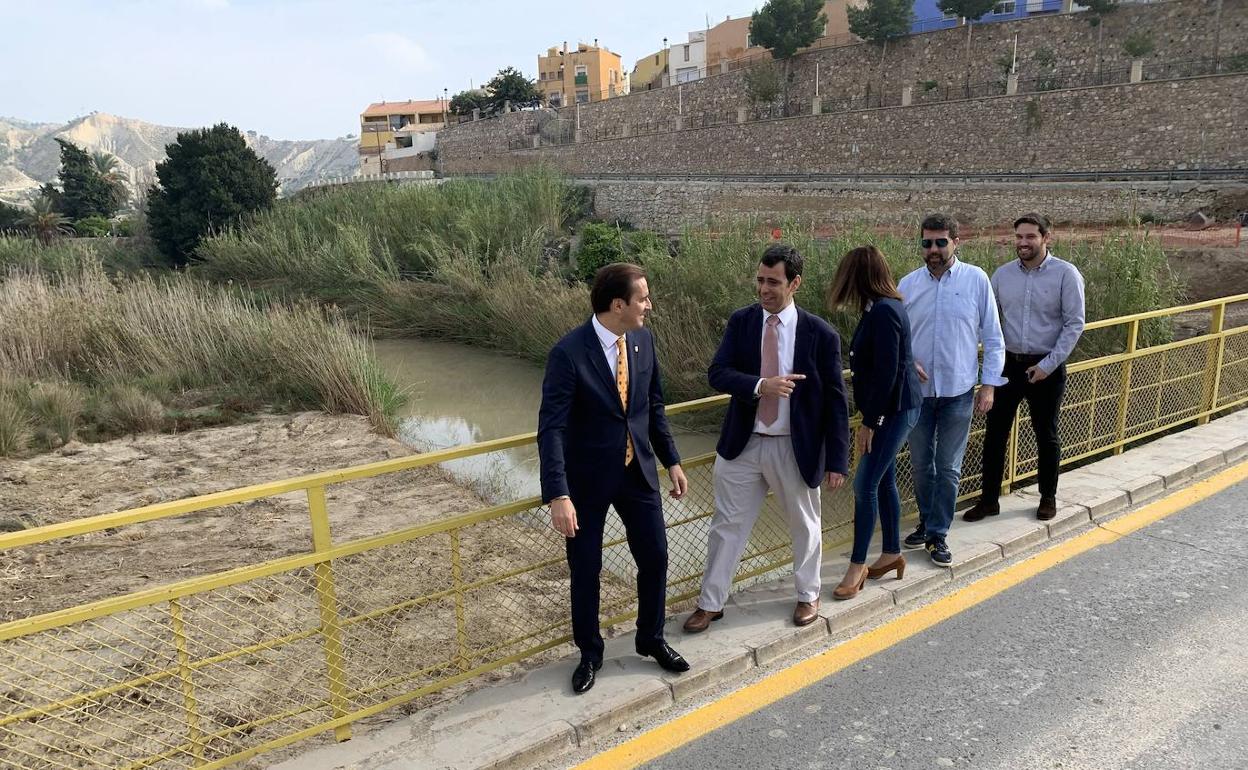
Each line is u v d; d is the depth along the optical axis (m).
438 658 3.95
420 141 69.88
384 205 22.98
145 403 10.08
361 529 6.19
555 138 55.56
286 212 27.12
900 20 36.16
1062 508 4.90
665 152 43.50
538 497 3.28
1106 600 3.94
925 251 4.12
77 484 7.66
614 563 5.07
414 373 13.84
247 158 31.20
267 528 6.32
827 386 3.37
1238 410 7.19
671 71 64.06
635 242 18.16
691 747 2.96
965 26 34.47
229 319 13.06
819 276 9.51
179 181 29.95
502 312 15.25
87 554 5.77
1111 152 26.77
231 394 11.17
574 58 80.44
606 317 3.03
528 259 18.48
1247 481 5.47
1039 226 4.45
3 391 9.96
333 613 2.93
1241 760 2.78
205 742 2.79
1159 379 6.21
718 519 3.63
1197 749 2.85
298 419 10.24
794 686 3.33
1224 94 24.27
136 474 7.99
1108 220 23.00
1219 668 3.33
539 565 3.45
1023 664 3.42
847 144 34.44
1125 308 7.81
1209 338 6.49
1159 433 6.64
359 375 10.68
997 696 3.20
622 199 39.44
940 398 4.16
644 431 3.14
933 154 31.53
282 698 3.48
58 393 10.14
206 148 30.25
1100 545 4.57
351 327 17.22
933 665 3.45
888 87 37.09
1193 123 24.94
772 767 2.83
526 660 3.92
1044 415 4.66
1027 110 28.69
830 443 3.40
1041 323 4.55
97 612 2.46
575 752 2.96
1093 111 27.09
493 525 6.06
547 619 4.43
